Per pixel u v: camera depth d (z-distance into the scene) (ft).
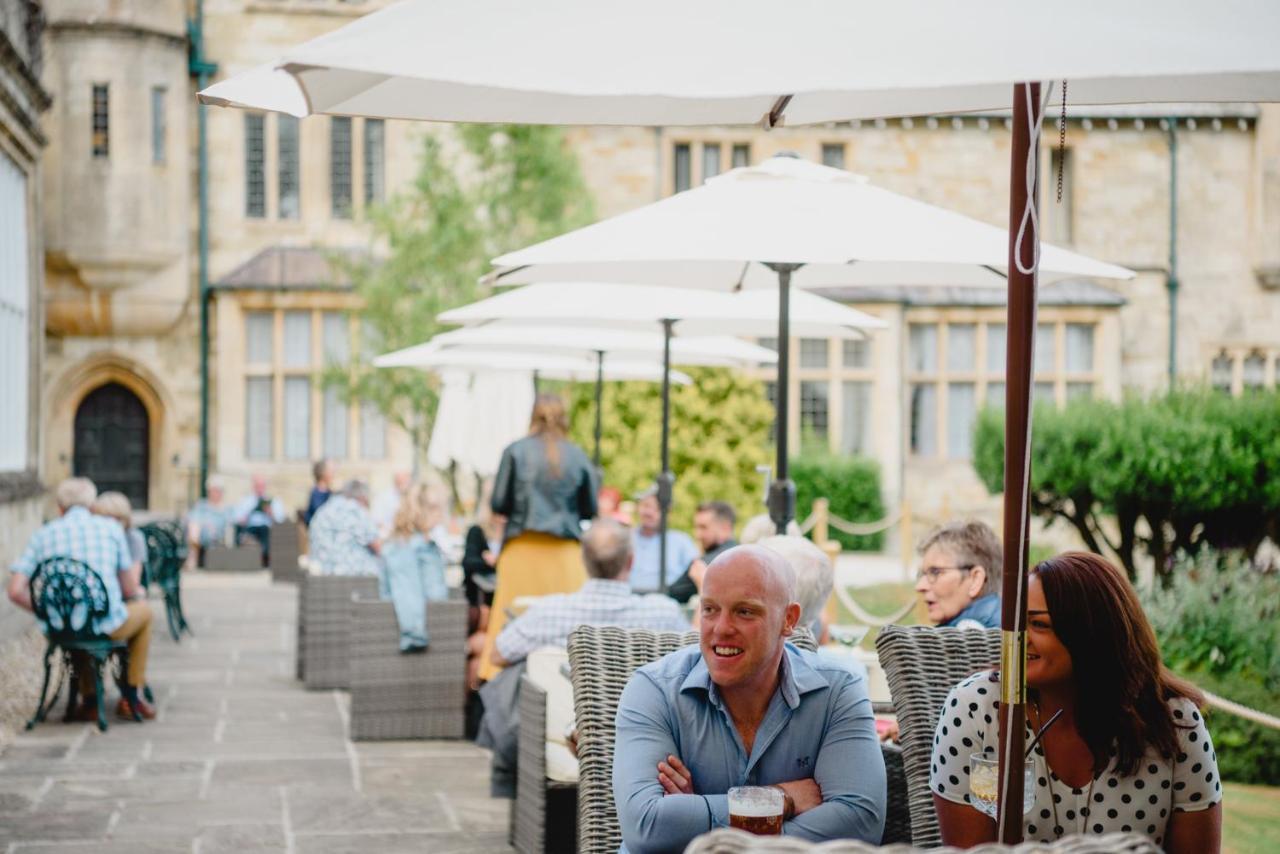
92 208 75.66
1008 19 7.02
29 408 50.21
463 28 6.98
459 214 66.08
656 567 32.45
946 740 10.16
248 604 53.52
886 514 79.97
